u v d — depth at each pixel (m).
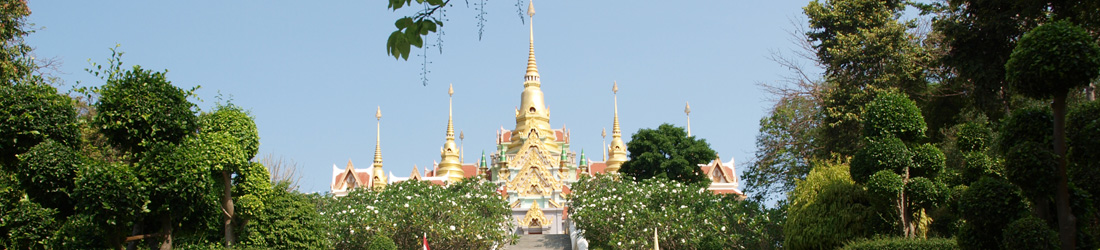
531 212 80.44
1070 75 17.00
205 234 32.00
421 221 46.59
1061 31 17.30
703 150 68.12
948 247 21.70
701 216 44.31
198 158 26.66
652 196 49.34
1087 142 17.80
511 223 56.84
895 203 24.77
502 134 108.75
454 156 106.12
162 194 26.08
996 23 28.78
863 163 25.56
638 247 44.22
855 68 39.53
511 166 91.12
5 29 32.78
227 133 29.25
